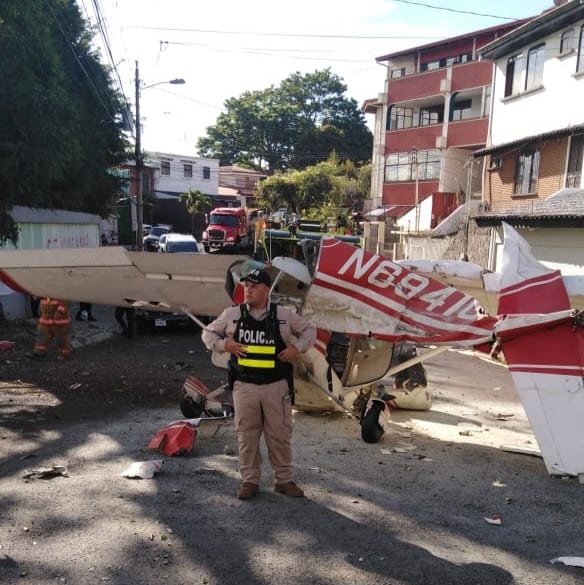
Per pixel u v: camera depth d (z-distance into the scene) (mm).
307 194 49688
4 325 12227
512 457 5730
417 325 5840
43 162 10023
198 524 3986
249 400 4266
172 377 8938
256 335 4242
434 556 3658
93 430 6145
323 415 7086
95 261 6422
